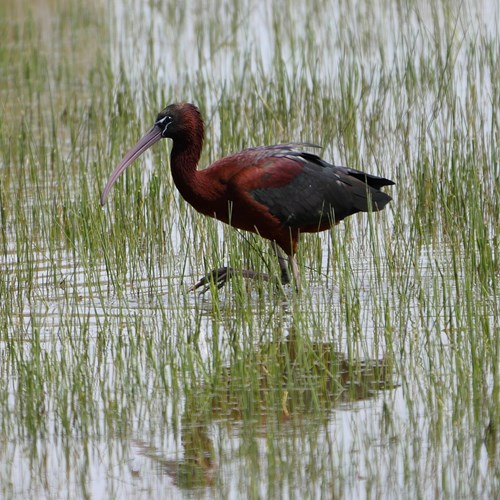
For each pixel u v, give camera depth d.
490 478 8.35
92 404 9.88
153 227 14.83
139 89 22.25
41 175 18.06
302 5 28.31
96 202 15.60
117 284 12.77
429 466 8.55
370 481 8.35
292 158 13.36
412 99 20.17
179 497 8.24
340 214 13.67
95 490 8.44
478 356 10.39
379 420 9.37
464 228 14.00
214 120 20.20
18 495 8.40
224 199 13.15
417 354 10.78
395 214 15.27
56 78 23.47
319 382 10.23
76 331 11.88
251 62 23.92
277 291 13.24
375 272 13.48
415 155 17.97
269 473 8.54
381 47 21.23
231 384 10.24
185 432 9.31
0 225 15.86
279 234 13.39
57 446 9.16
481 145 17.16
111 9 30.06
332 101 20.06
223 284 13.20
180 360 10.88
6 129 20.06
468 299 11.27
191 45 25.88
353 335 11.34
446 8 24.78
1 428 9.54
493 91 19.36
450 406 9.57
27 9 30.70
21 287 13.12
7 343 11.35
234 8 28.23
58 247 14.41
